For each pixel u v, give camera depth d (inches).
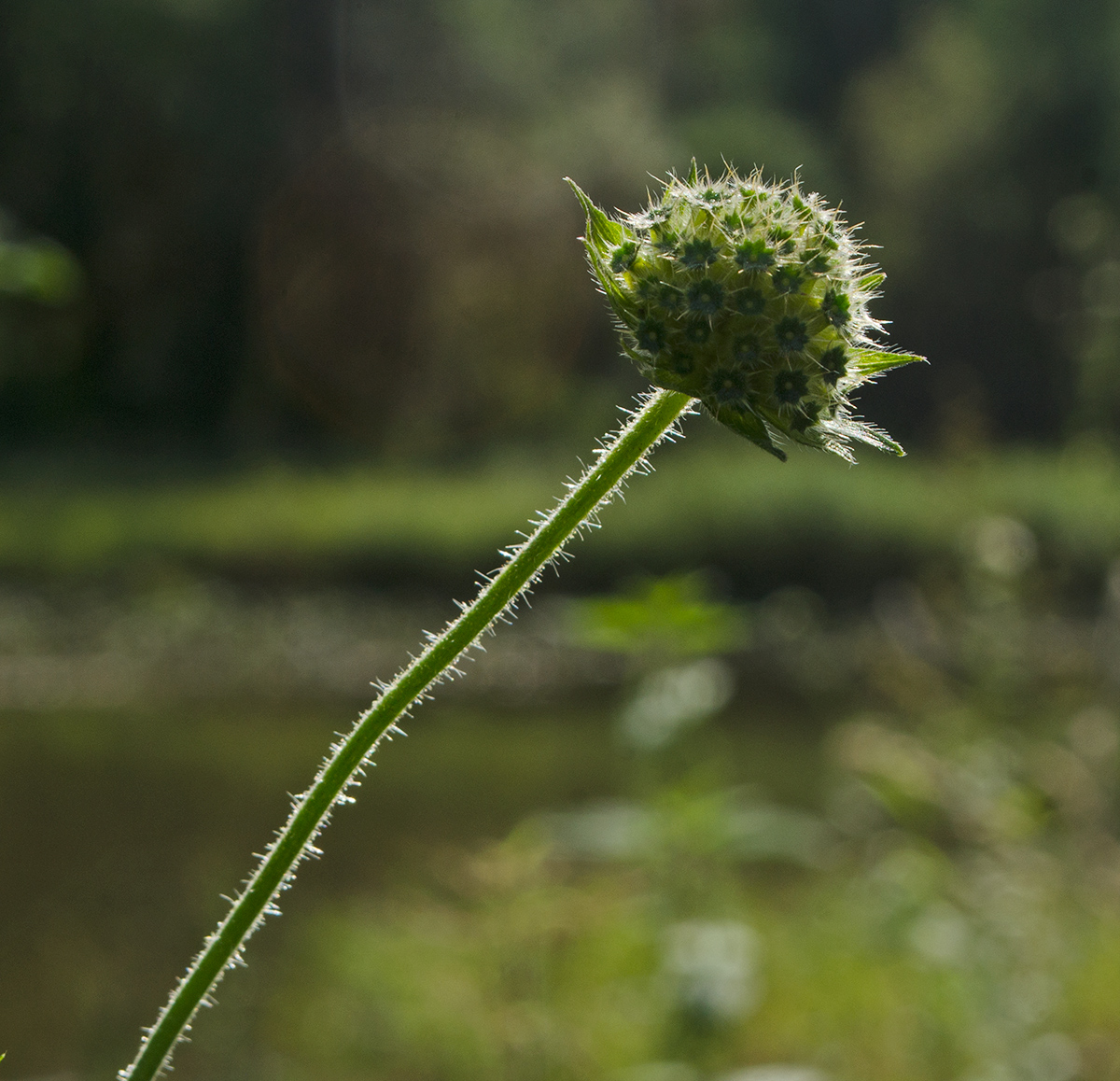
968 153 1622.8
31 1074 268.2
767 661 738.2
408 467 1333.7
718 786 243.9
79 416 1497.3
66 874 392.2
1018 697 300.5
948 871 277.1
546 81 1636.3
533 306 1523.1
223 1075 267.7
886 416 1457.9
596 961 259.6
